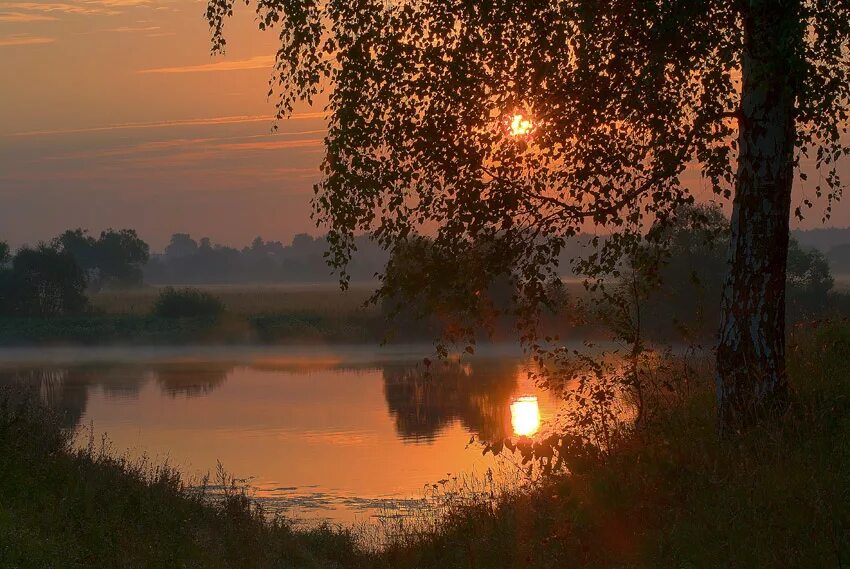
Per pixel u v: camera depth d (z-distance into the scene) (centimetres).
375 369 6594
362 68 1136
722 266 3153
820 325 1412
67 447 1769
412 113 1151
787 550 751
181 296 11119
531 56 1120
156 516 1477
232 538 1542
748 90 1038
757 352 1031
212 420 4159
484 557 1094
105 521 1365
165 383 5941
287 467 2956
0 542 1106
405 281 1154
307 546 1750
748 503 836
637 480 975
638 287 1205
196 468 2936
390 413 4256
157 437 3634
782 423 980
